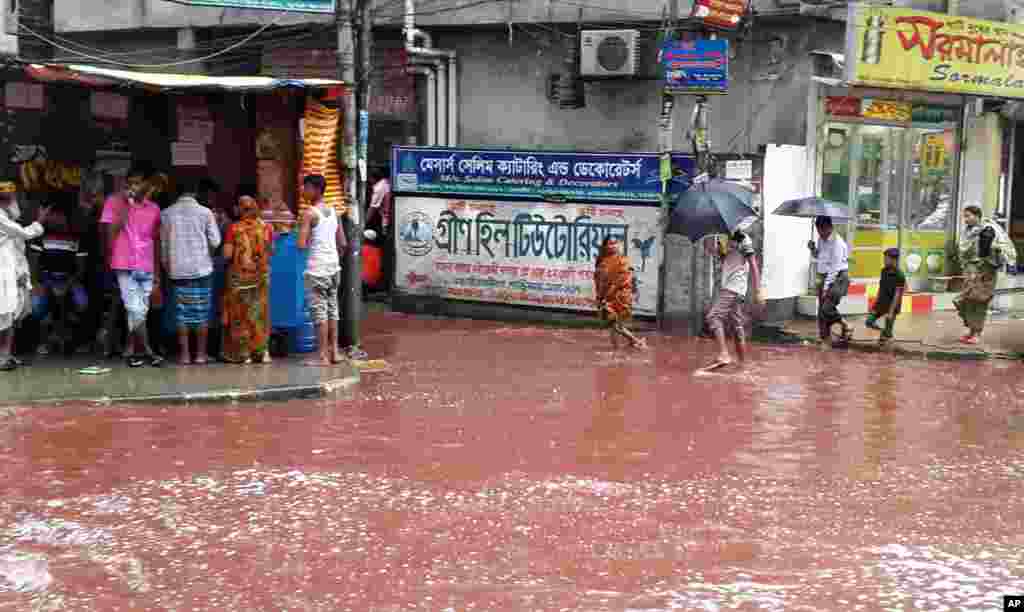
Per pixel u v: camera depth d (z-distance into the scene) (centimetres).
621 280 1488
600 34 1877
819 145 1775
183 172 1363
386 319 1820
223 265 1296
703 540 689
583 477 834
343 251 1314
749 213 1351
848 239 1844
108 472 830
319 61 2106
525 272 1786
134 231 1202
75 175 1309
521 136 2031
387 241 1975
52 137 1293
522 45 2008
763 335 1617
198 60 1891
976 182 2008
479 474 839
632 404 1123
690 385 1238
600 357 1434
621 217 1692
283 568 635
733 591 604
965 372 1366
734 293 1359
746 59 1836
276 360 1294
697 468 867
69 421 996
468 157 1819
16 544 674
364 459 878
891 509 763
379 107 2095
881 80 1680
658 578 622
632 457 899
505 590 602
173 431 966
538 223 1767
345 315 1377
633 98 1930
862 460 903
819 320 1555
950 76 1764
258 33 1927
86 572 628
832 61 1770
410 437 959
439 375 1280
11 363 1187
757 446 947
